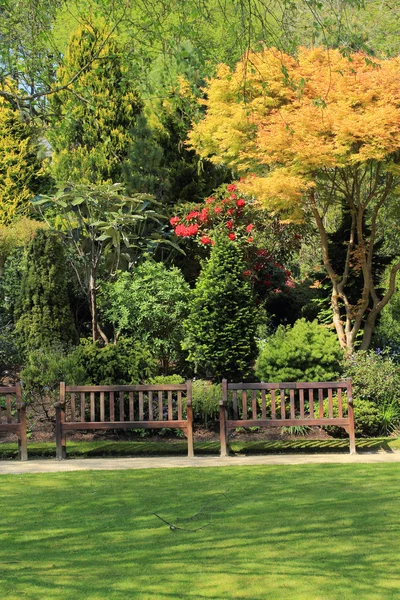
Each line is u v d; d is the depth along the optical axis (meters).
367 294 13.23
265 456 9.65
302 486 7.56
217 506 6.79
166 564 5.20
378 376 11.27
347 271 13.48
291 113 12.79
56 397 11.16
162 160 16.67
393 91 12.12
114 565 5.22
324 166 12.52
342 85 12.16
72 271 15.02
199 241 14.65
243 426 9.77
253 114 13.07
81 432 10.87
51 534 6.06
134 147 15.88
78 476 8.35
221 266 12.09
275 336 12.51
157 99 16.56
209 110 14.16
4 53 10.39
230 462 9.16
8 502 7.16
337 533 5.84
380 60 12.71
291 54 13.01
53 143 16.75
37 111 18.03
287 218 13.34
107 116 16.33
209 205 15.02
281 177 12.15
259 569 5.04
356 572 4.95
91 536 5.97
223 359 11.78
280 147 12.03
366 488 7.40
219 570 5.03
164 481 7.99
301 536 5.77
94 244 14.82
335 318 13.42
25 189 17.59
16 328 13.55
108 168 16.31
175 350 12.94
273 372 11.27
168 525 6.22
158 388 9.92
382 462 8.90
